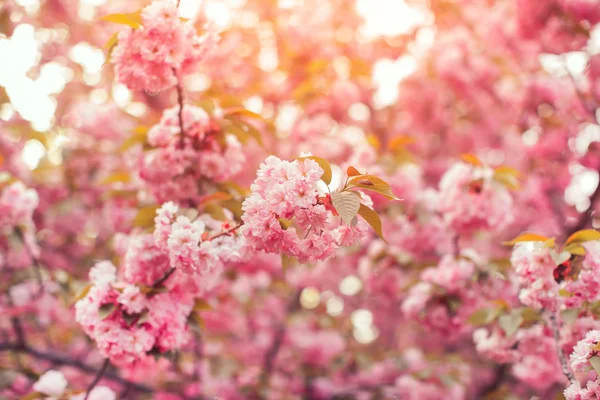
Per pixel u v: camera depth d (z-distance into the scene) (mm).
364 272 5184
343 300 8148
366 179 2193
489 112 7516
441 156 7820
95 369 4766
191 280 2936
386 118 7320
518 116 7281
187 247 2514
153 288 2861
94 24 7273
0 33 6098
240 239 2650
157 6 2729
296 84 7172
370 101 7156
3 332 5551
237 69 7363
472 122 7555
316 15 7461
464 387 5891
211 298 4777
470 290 4219
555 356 3705
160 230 2643
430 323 4316
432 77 7141
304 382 6477
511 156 7801
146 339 2756
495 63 7066
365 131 7293
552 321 3225
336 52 7367
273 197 2129
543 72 7070
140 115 6898
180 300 2982
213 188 3404
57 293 4785
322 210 2127
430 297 4316
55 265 6469
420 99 7137
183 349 6102
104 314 2703
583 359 2457
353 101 6820
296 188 2119
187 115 3355
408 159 5090
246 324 7039
